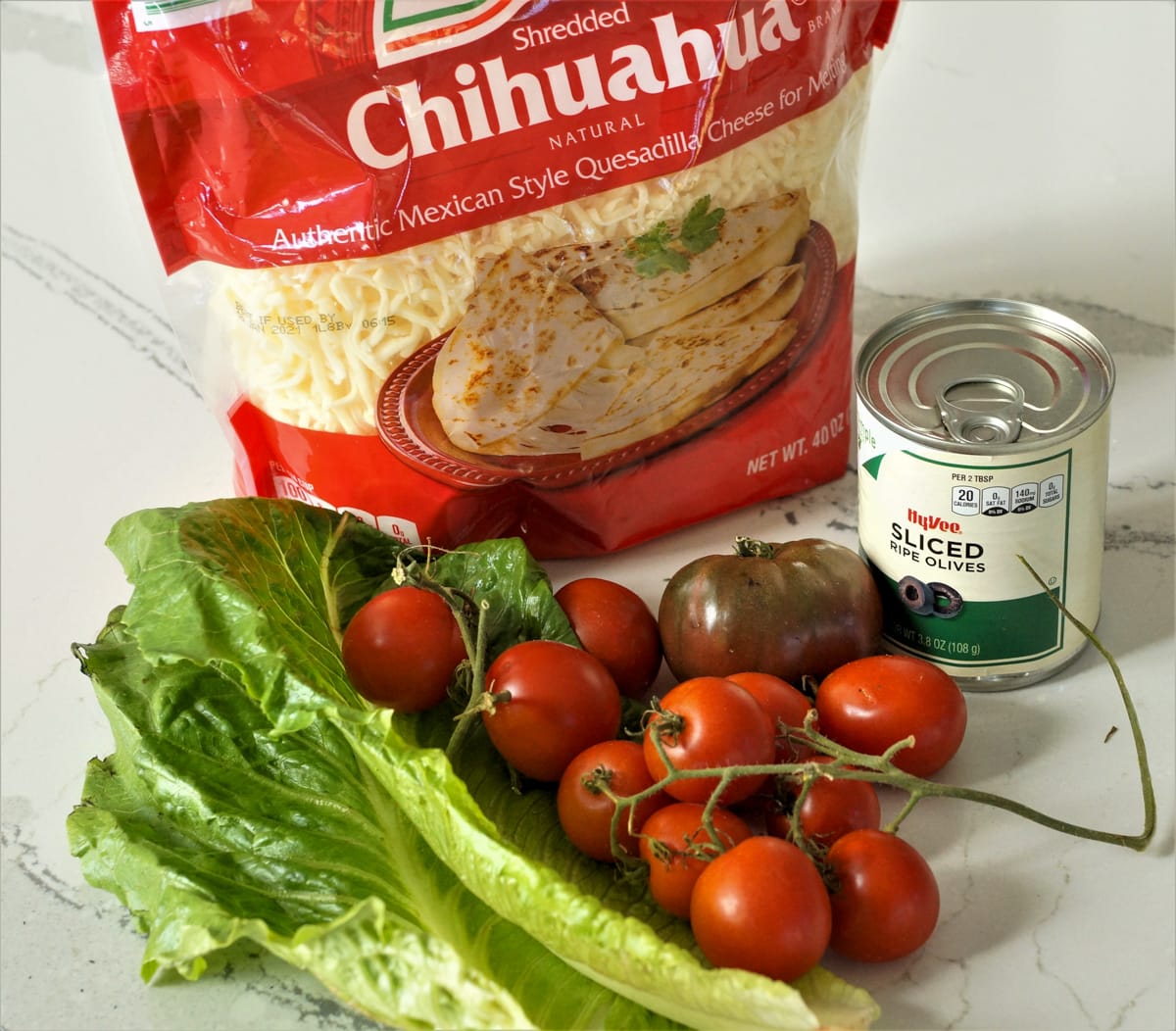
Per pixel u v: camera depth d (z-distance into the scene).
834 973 0.39
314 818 0.41
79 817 0.42
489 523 0.52
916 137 0.69
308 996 0.40
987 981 0.39
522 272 0.47
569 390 0.49
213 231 0.46
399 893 0.40
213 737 0.42
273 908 0.39
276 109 0.44
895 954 0.38
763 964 0.36
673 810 0.39
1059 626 0.45
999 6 0.77
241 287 0.47
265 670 0.40
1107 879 0.41
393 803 0.41
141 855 0.40
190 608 0.41
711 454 0.52
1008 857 0.42
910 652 0.47
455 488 0.51
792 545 0.46
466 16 0.44
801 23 0.46
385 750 0.38
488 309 0.47
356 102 0.44
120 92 0.45
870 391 0.45
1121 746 0.44
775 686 0.42
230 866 0.40
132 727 0.42
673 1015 0.37
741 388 0.51
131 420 0.60
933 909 0.38
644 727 0.42
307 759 0.42
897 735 0.42
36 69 0.80
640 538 0.53
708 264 0.48
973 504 0.43
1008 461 0.42
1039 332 0.46
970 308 0.47
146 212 0.47
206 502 0.47
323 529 0.48
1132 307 0.58
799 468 0.54
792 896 0.36
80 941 0.42
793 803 0.40
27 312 0.66
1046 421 0.43
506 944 0.39
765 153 0.48
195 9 0.43
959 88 0.72
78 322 0.65
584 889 0.41
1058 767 0.44
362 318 0.47
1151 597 0.49
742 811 0.43
